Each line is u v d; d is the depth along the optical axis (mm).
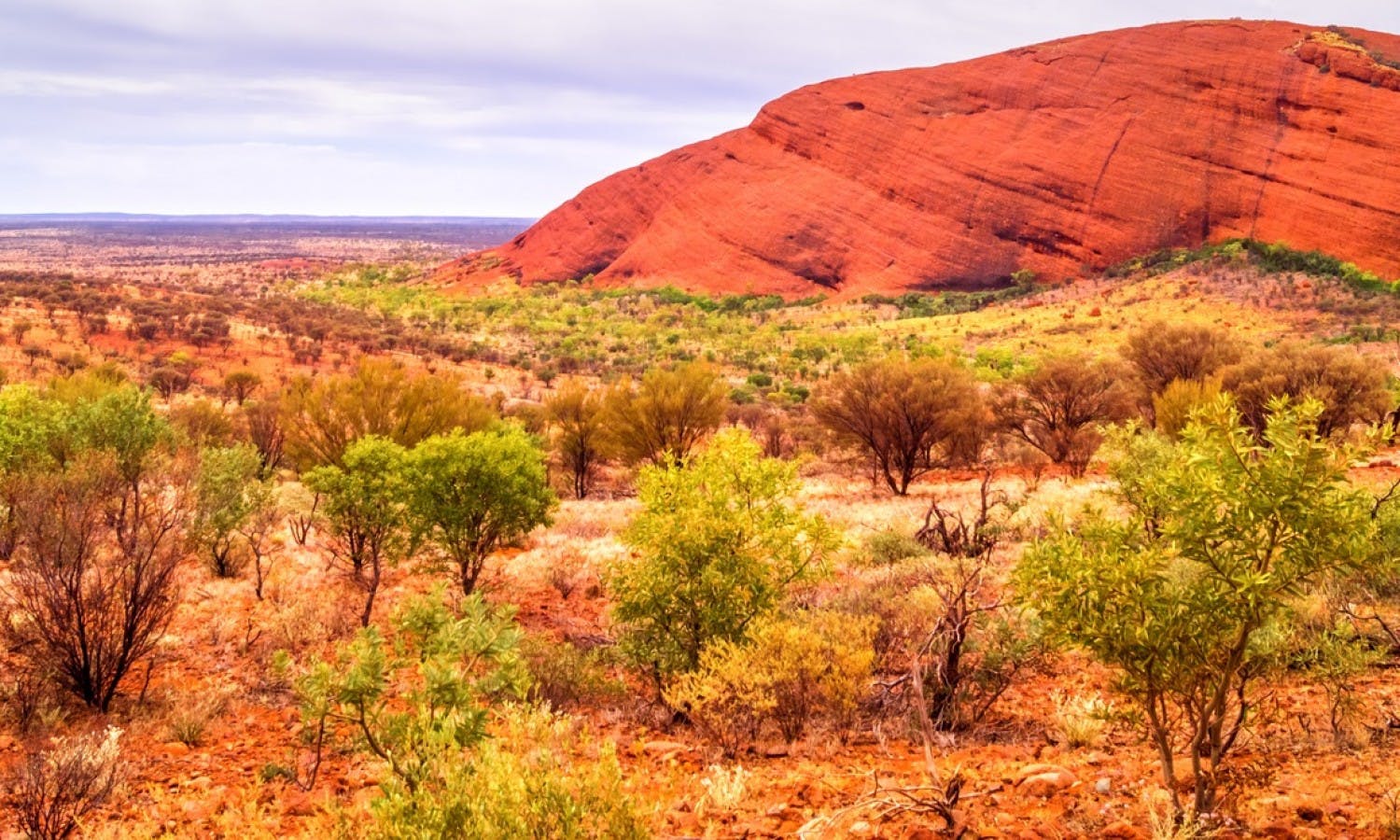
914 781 5160
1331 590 7086
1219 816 3945
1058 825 4184
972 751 5941
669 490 8547
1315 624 6406
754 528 8211
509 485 11977
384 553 12109
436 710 4723
